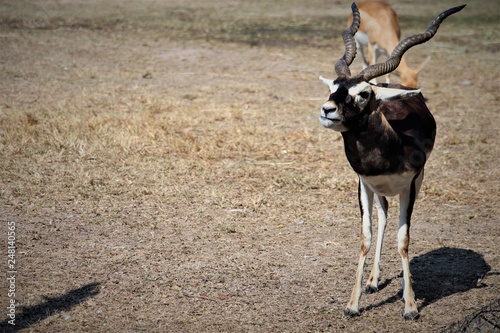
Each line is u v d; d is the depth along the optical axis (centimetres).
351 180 2369
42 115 2919
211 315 1536
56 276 1698
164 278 1698
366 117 1424
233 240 1922
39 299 1588
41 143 2597
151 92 3450
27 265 1748
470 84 3897
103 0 6488
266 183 2341
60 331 1457
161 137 2700
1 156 2461
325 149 2708
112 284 1666
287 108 3269
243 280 1698
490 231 2014
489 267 1784
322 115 1398
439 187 2333
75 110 3011
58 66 3953
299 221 2059
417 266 1797
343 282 1703
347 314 1540
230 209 2130
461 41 5088
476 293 1647
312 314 1548
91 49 4453
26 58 4119
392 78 4109
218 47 4659
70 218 2033
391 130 1476
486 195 2280
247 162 2533
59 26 5181
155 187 2270
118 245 1872
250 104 3300
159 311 1550
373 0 4216
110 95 3338
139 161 2481
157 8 6175
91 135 2692
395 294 1662
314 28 5469
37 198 2155
